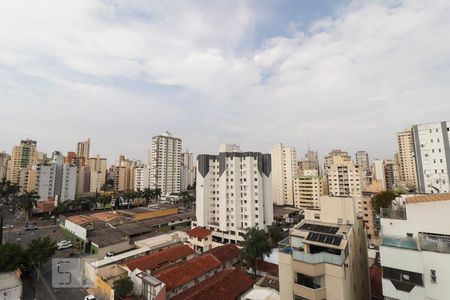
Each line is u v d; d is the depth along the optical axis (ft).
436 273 65.77
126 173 653.71
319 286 85.87
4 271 140.56
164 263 162.91
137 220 290.97
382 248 74.95
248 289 130.72
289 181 456.45
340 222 111.04
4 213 354.33
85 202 396.98
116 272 152.97
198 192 285.84
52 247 163.02
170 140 547.49
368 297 122.01
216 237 267.39
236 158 266.36
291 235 104.78
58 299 133.80
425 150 204.44
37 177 415.64
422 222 77.92
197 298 114.83
